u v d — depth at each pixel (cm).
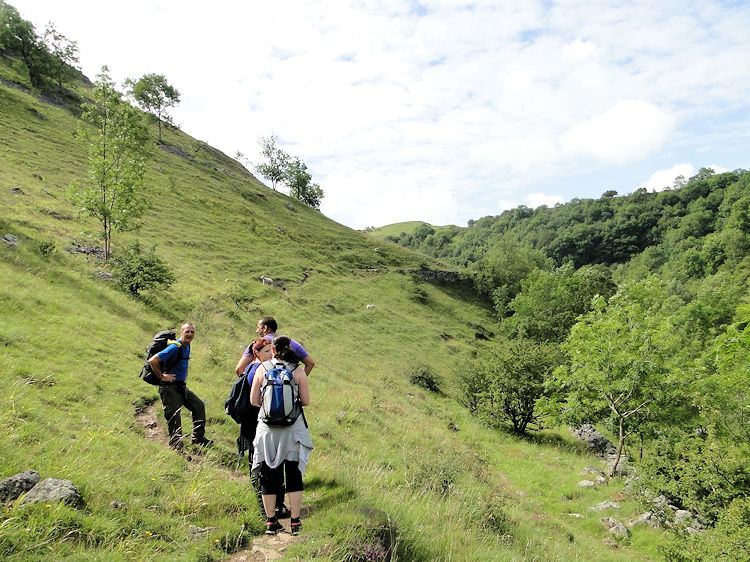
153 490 581
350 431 1443
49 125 5828
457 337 5403
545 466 1953
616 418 2059
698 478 1418
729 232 11444
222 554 463
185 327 823
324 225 8275
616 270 15425
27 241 2130
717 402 1708
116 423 819
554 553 843
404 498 759
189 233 4950
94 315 1653
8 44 6762
